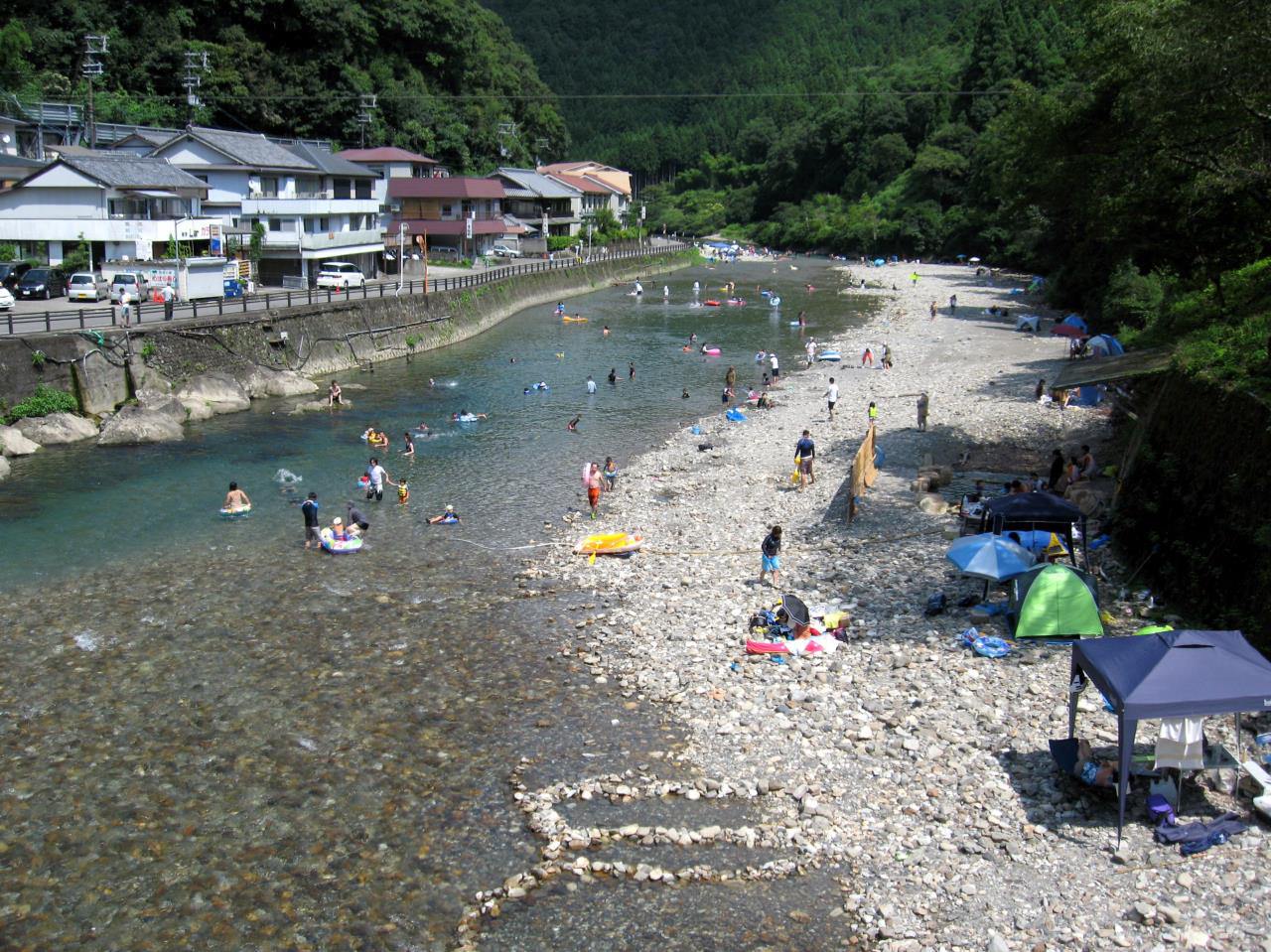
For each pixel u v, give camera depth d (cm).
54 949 1369
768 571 2662
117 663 2180
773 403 4906
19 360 3897
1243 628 2002
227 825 1639
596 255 11475
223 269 6022
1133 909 1400
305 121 10981
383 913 1449
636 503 3394
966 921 1409
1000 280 11256
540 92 16838
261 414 4566
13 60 7838
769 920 1434
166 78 9962
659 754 1864
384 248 8500
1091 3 3044
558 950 1381
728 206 19438
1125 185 3091
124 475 3562
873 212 15375
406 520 3216
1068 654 2139
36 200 6041
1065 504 2594
